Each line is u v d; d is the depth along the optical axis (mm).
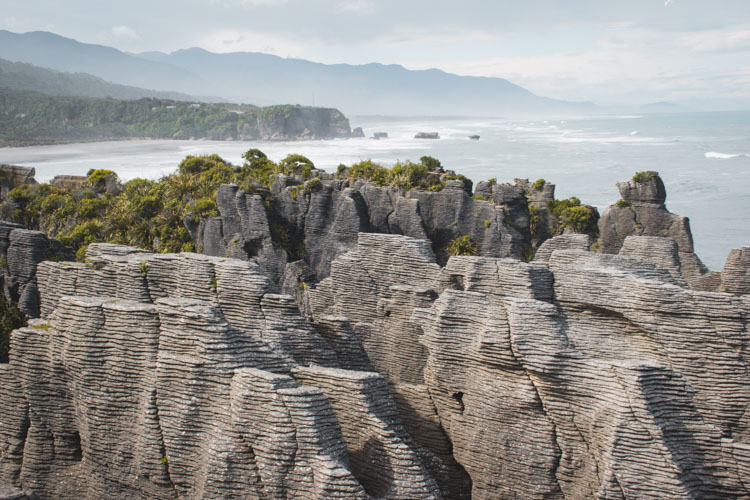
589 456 20500
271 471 18703
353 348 24953
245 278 23609
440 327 23000
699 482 19656
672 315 21875
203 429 20188
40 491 22797
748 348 21234
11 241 34781
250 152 76375
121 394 21422
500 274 24266
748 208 118188
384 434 19938
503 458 21859
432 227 59594
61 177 85125
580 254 24156
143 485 21156
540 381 21125
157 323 21328
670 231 59938
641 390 19438
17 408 23406
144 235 64562
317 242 58938
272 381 19109
